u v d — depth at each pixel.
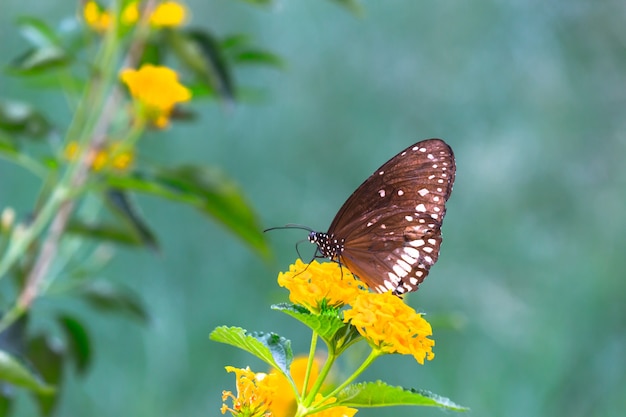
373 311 1.21
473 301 2.62
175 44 1.43
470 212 2.77
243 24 2.85
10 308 1.43
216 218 1.43
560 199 2.80
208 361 2.42
